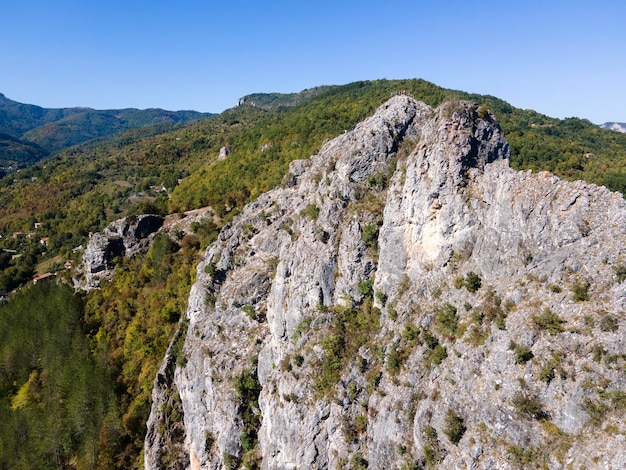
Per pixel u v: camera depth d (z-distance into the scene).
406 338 37.78
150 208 127.50
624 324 25.98
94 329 93.25
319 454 39.84
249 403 52.22
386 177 51.09
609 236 29.45
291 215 65.06
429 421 32.09
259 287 61.84
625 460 22.58
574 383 26.11
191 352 61.09
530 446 26.66
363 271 46.69
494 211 36.31
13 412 78.25
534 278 31.59
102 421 72.81
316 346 44.72
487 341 31.19
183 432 61.06
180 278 92.81
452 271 38.16
